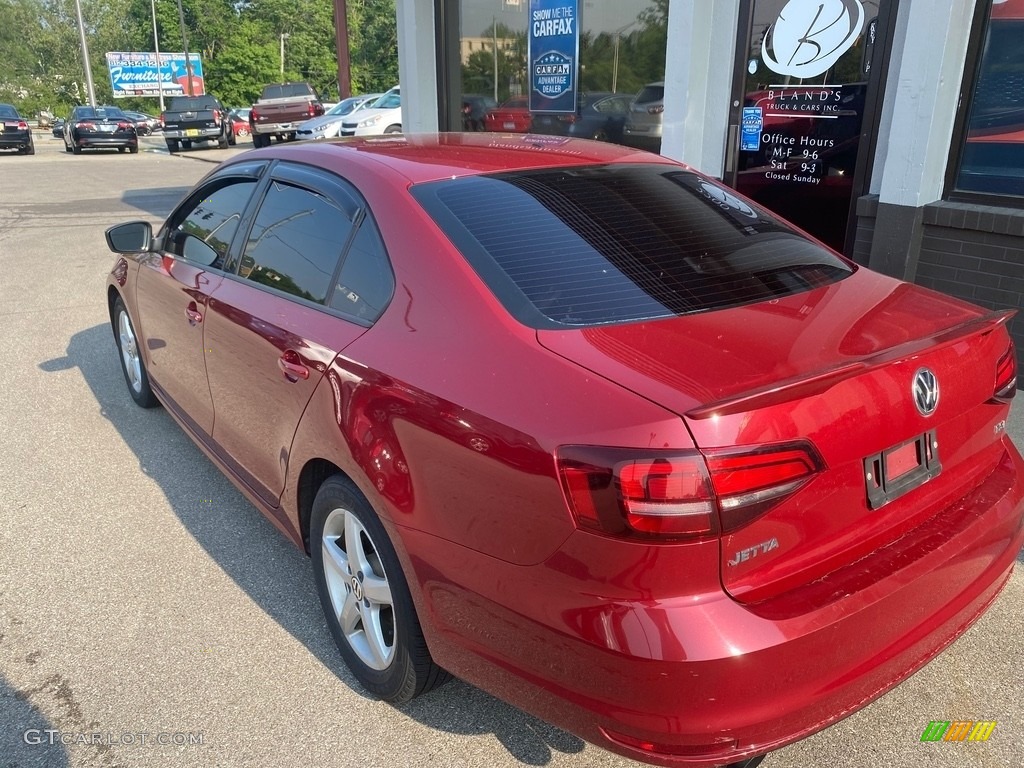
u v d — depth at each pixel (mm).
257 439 3027
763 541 1752
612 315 2121
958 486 2230
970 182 4977
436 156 2846
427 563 2096
